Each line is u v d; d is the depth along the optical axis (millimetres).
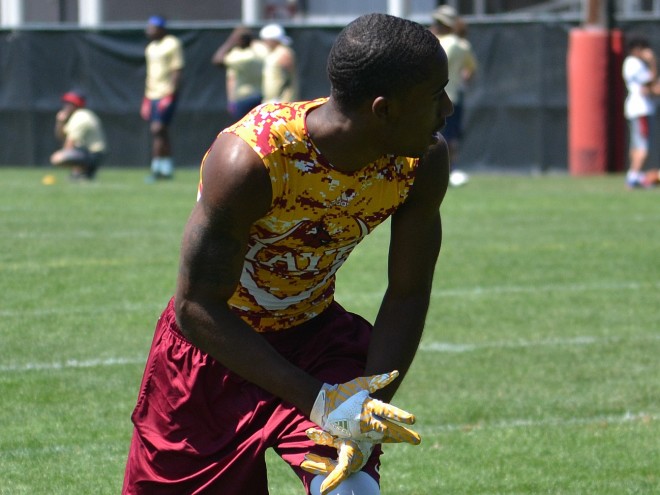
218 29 56219
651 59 47562
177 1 75062
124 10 74625
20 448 14633
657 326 21688
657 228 34719
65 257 28156
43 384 17359
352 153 8344
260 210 8391
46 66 57438
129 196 42531
